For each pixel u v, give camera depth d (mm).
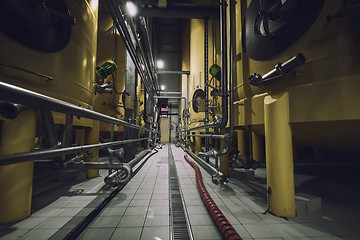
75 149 1840
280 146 2477
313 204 2684
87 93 3635
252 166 4391
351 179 4836
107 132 7082
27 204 2498
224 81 4074
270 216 2557
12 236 2066
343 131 2176
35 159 1269
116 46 6945
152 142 12102
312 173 5551
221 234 2109
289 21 2342
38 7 2219
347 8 1773
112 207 2885
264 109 2688
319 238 2053
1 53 2076
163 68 20516
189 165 6602
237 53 3783
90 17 3750
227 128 4578
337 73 1945
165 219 2506
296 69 2307
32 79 2373
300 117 2281
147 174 5160
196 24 8844
